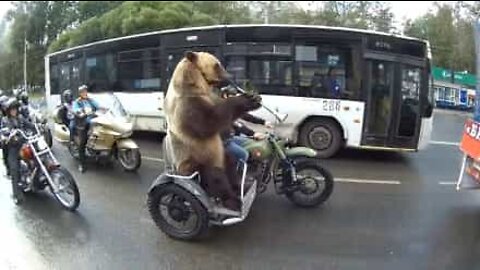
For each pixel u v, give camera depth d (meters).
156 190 6.21
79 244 6.07
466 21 23.03
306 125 11.48
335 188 8.70
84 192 8.21
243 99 6.00
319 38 11.27
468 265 5.66
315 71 11.30
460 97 11.33
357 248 6.07
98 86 14.72
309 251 5.95
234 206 6.15
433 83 11.21
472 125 7.22
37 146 7.45
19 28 23.02
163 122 13.17
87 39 26.19
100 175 9.40
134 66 13.61
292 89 11.40
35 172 7.54
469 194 8.45
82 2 31.47
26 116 7.74
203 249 5.97
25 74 20.94
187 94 5.89
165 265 5.54
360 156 11.64
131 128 9.95
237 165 6.43
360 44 11.08
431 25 24.53
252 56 11.68
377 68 11.08
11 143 7.46
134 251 5.89
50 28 24.17
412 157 11.67
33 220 6.87
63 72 17.09
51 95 18.16
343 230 6.64
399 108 11.09
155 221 6.31
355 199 8.04
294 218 7.06
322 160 11.13
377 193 8.44
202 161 6.10
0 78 20.06
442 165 10.81
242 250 5.95
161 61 12.98
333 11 26.89
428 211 7.50
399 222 7.00
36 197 7.87
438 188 8.84
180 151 6.11
